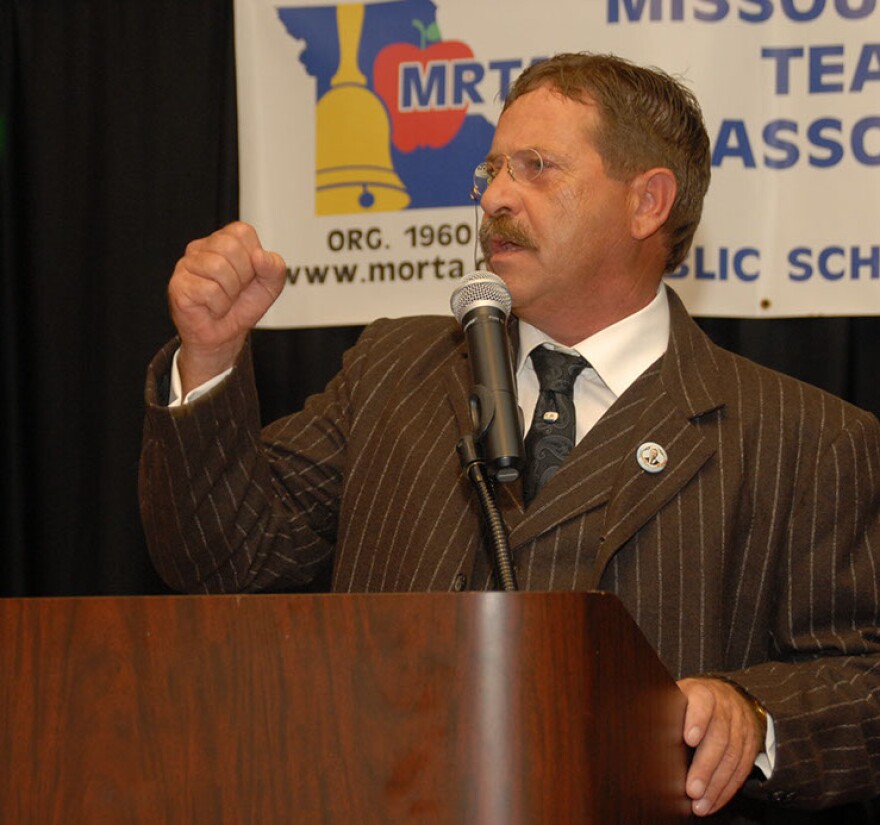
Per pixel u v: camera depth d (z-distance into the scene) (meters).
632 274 3.49
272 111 5.29
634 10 5.07
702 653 3.03
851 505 3.31
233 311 2.99
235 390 3.02
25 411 5.78
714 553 3.11
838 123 4.98
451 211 5.16
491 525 2.45
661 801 2.21
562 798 1.92
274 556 3.37
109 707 2.02
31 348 5.78
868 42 4.97
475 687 1.94
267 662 1.99
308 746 1.96
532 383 3.48
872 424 3.46
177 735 1.99
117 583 5.62
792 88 5.00
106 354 5.71
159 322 5.69
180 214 5.71
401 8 5.25
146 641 2.02
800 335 5.30
